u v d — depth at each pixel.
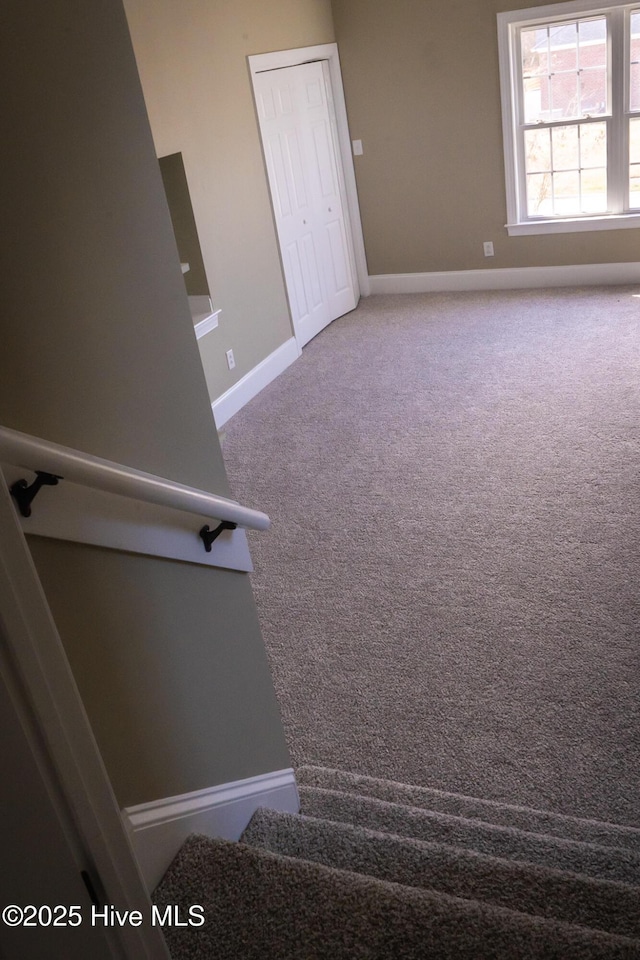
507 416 4.99
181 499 1.56
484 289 7.53
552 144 6.84
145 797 1.66
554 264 7.20
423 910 1.51
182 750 1.76
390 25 6.74
